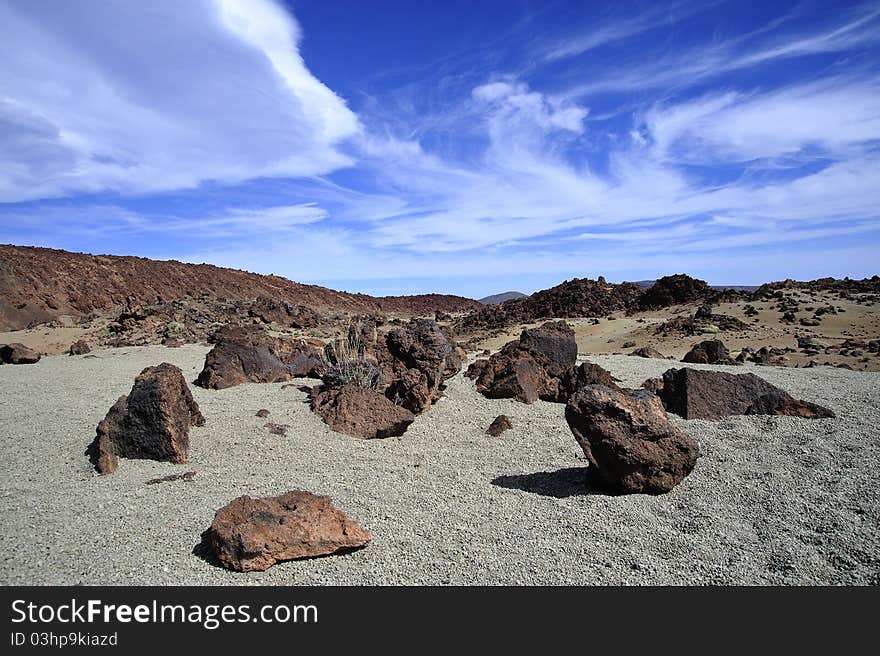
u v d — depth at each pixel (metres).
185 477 8.86
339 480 8.85
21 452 10.02
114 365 19.84
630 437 8.00
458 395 14.34
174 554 6.29
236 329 16.48
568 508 7.64
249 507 6.36
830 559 6.22
